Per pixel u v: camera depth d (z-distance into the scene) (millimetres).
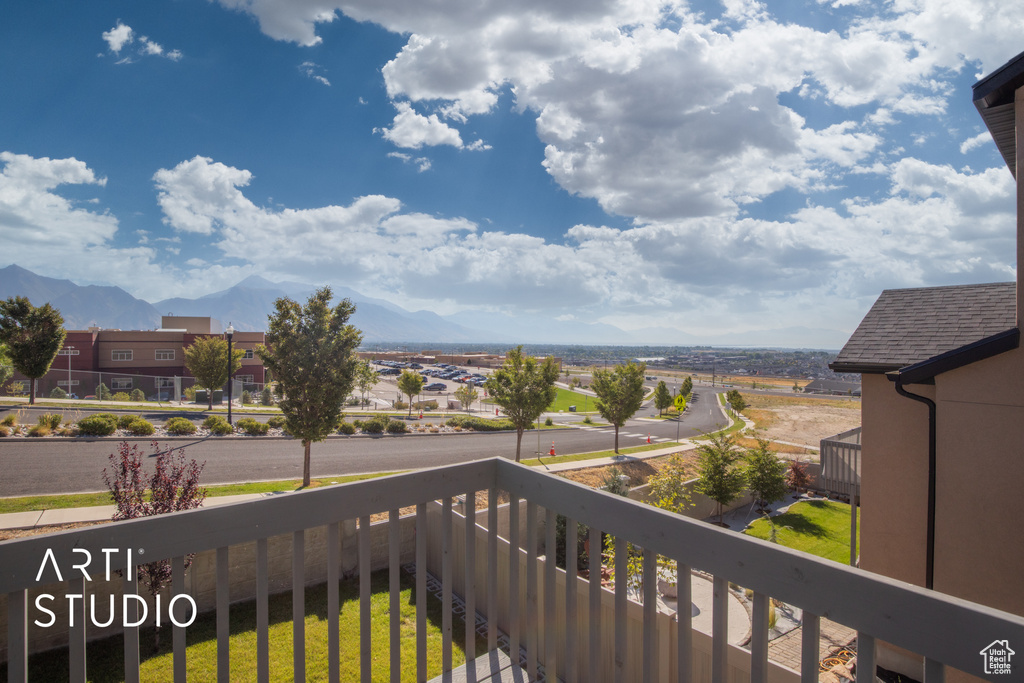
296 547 2162
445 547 2668
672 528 1916
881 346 7777
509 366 21969
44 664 6066
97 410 25172
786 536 14797
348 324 15766
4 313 24453
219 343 34656
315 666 5344
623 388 26203
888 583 1459
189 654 5883
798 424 46562
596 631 2250
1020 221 5090
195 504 7094
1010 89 5137
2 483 12906
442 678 2641
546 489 2480
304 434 14984
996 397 5293
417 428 30938
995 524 5273
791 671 4656
